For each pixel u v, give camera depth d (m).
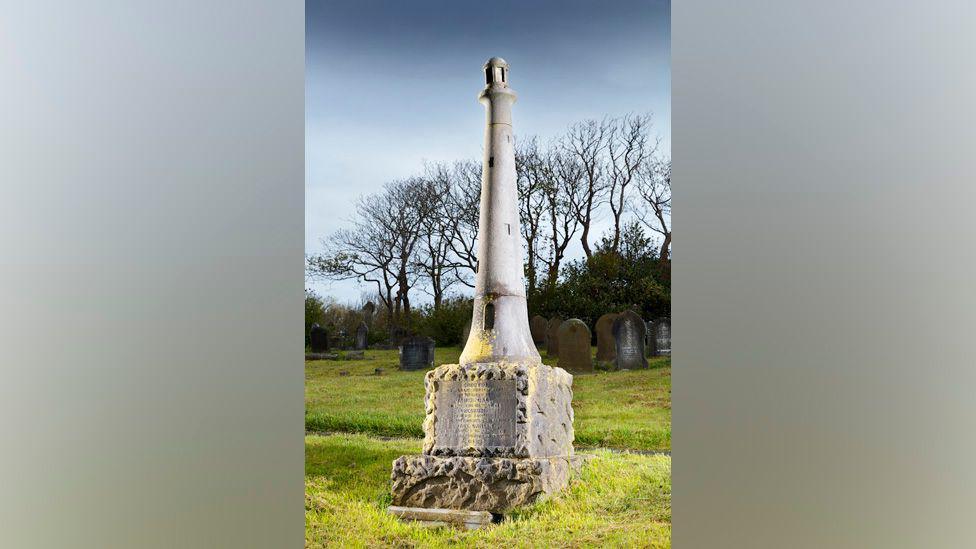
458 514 8.57
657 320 14.60
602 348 14.18
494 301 9.34
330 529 8.83
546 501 8.53
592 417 11.77
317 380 15.05
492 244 9.44
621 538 7.94
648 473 9.30
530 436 8.77
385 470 10.45
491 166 9.56
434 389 9.17
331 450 11.37
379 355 16.80
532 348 9.40
